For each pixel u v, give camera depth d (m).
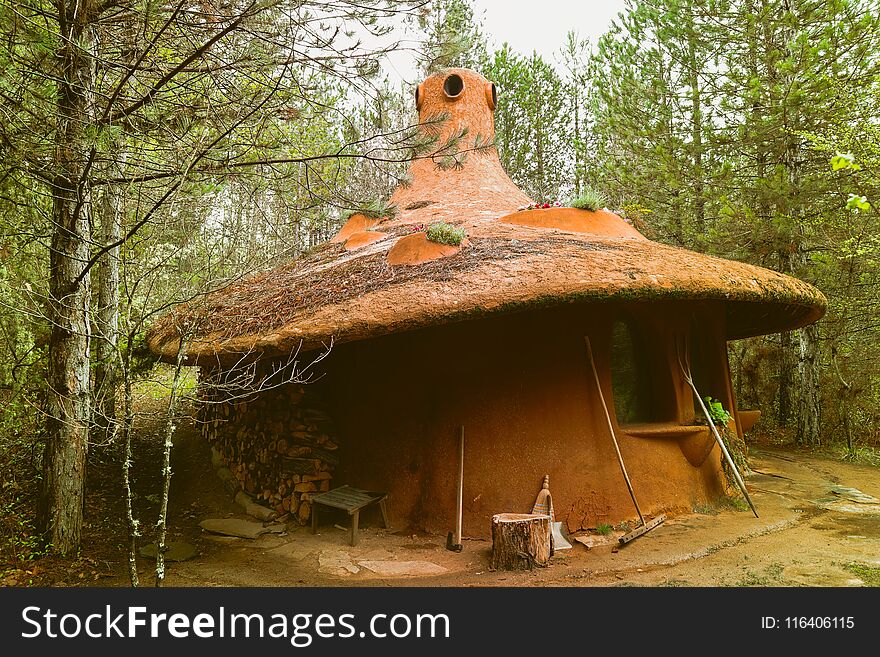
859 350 11.77
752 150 11.95
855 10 10.38
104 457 8.64
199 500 7.70
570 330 6.25
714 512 6.77
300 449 6.83
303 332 5.31
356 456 6.80
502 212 8.49
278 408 7.30
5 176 4.96
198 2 4.60
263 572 5.29
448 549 5.74
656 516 6.34
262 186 5.20
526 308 5.05
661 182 13.41
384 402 6.70
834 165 3.87
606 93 13.83
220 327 6.34
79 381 5.71
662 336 6.83
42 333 7.08
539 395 6.14
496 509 6.00
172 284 5.34
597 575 4.96
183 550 5.92
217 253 5.20
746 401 14.11
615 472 6.16
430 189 9.74
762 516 6.62
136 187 5.12
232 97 5.08
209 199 5.36
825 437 12.05
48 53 4.55
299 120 5.40
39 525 5.63
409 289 5.33
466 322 6.29
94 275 8.32
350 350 7.05
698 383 7.98
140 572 5.31
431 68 5.08
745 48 11.78
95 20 4.75
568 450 6.09
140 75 5.16
